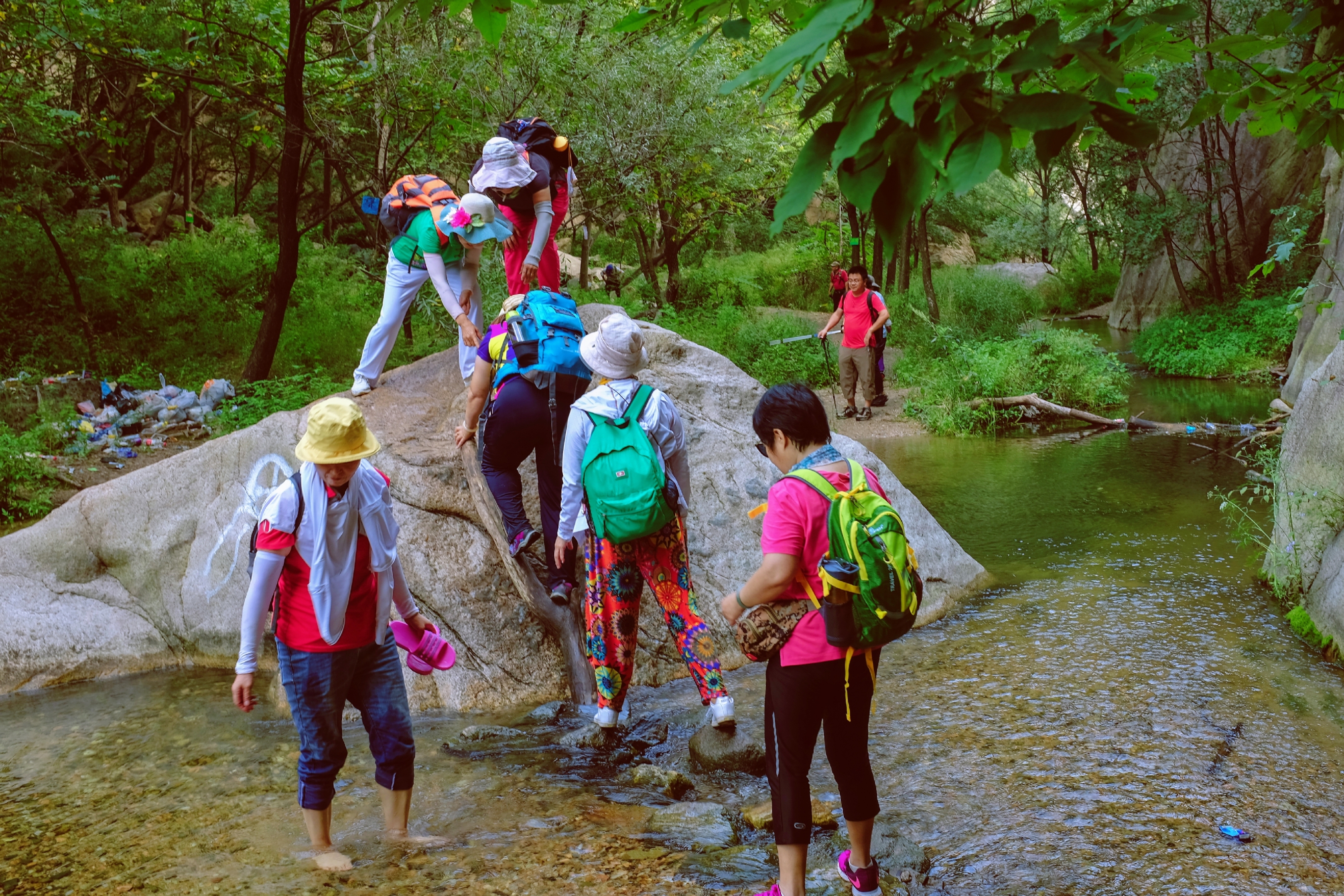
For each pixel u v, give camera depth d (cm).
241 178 2950
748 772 396
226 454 578
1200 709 427
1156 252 2048
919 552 604
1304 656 489
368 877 311
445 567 505
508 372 460
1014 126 162
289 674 319
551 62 1526
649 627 525
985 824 335
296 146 1305
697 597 546
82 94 2062
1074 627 544
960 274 2445
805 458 290
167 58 1373
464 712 478
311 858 325
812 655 277
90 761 427
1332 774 363
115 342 1617
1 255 1716
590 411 400
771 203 2017
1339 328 1162
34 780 407
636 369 411
